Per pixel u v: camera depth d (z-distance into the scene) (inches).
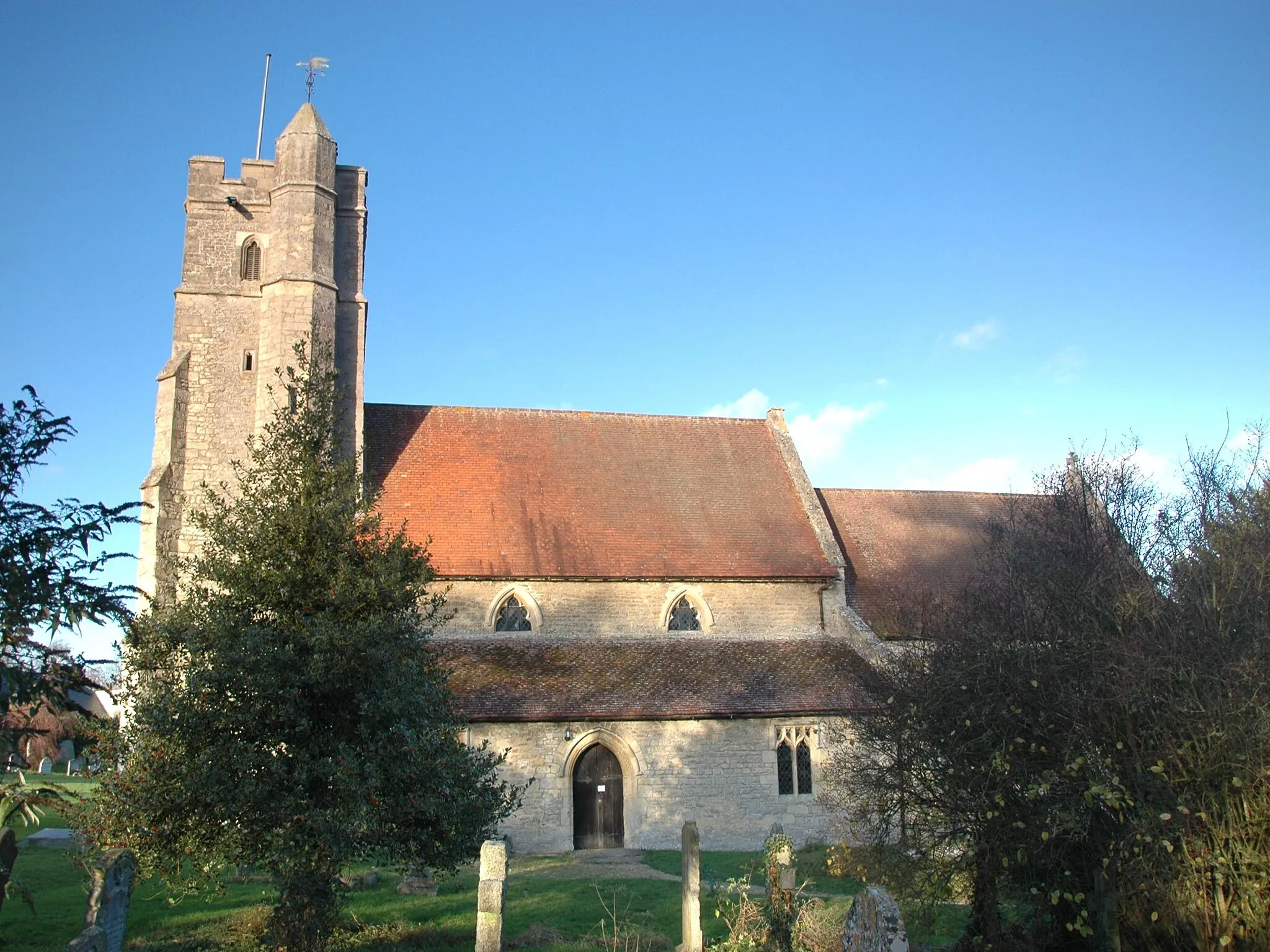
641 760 1062.4
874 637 1157.7
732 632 1210.6
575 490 1272.1
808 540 1282.0
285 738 574.6
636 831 1049.5
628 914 701.9
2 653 428.1
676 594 1206.3
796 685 1120.8
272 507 617.9
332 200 1243.2
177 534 1128.8
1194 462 605.3
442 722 639.8
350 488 638.5
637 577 1187.9
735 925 615.5
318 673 555.5
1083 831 494.3
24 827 1111.6
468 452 1285.7
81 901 710.5
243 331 1211.2
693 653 1167.0
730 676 1128.8
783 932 581.9
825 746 1068.5
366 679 580.4
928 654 608.4
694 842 620.4
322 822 541.0
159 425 1146.0
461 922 678.5
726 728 1082.7
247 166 1250.0
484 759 686.5
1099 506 604.1
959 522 1421.0
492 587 1157.7
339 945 615.2
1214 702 470.6
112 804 562.6
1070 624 529.3
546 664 1114.1
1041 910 557.6
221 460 1167.0
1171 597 527.5
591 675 1106.1
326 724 589.9
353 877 817.5
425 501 1207.6
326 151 1244.5
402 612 629.9
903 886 578.2
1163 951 509.4
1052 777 506.6
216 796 534.6
